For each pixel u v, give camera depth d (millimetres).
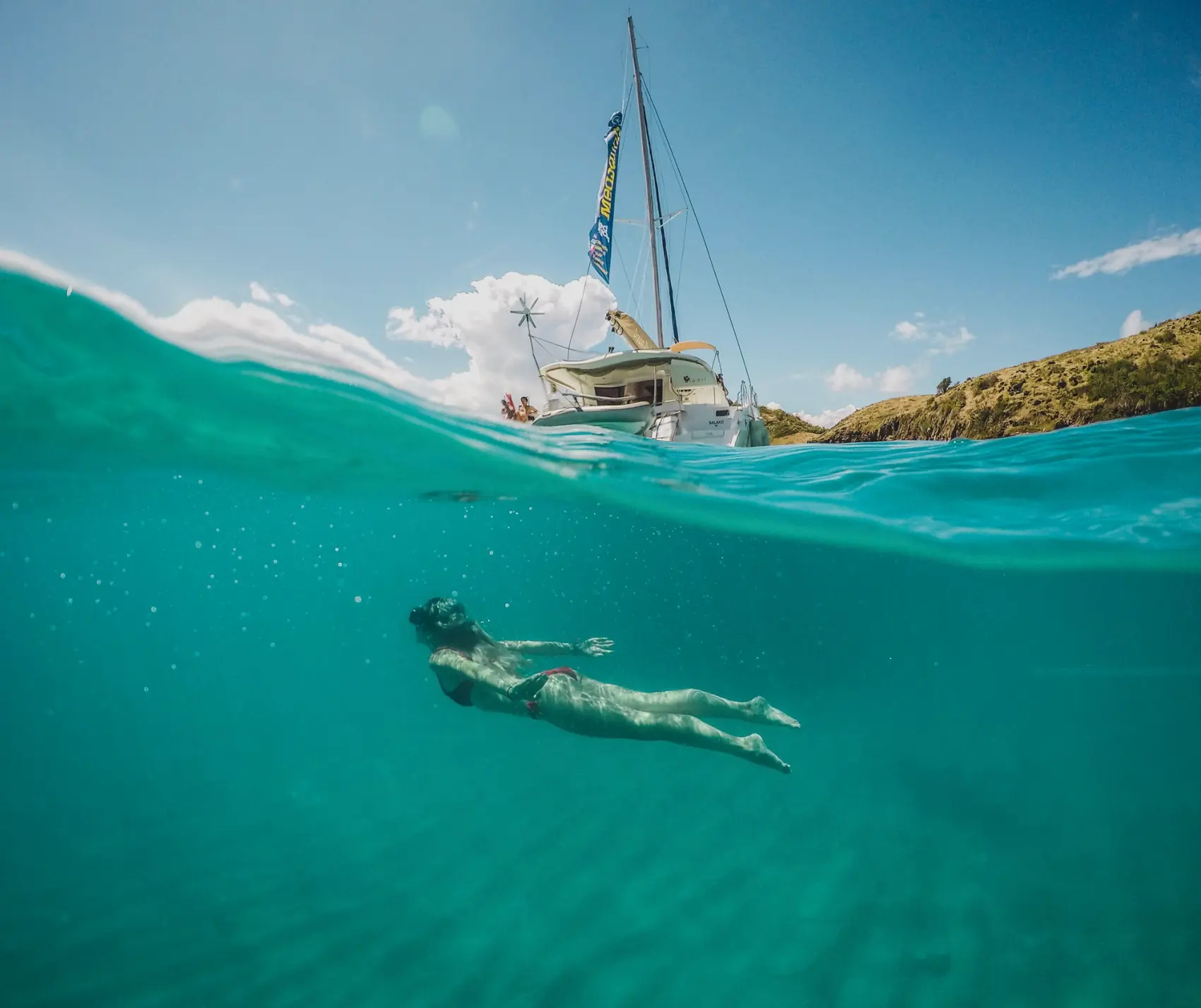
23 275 4402
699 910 4191
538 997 3373
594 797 6344
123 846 5664
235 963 3779
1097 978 3367
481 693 4938
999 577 13031
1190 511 7961
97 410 6508
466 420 7418
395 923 4176
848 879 4516
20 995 3518
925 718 11094
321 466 8656
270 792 7168
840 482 9031
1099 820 5523
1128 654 26531
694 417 16672
